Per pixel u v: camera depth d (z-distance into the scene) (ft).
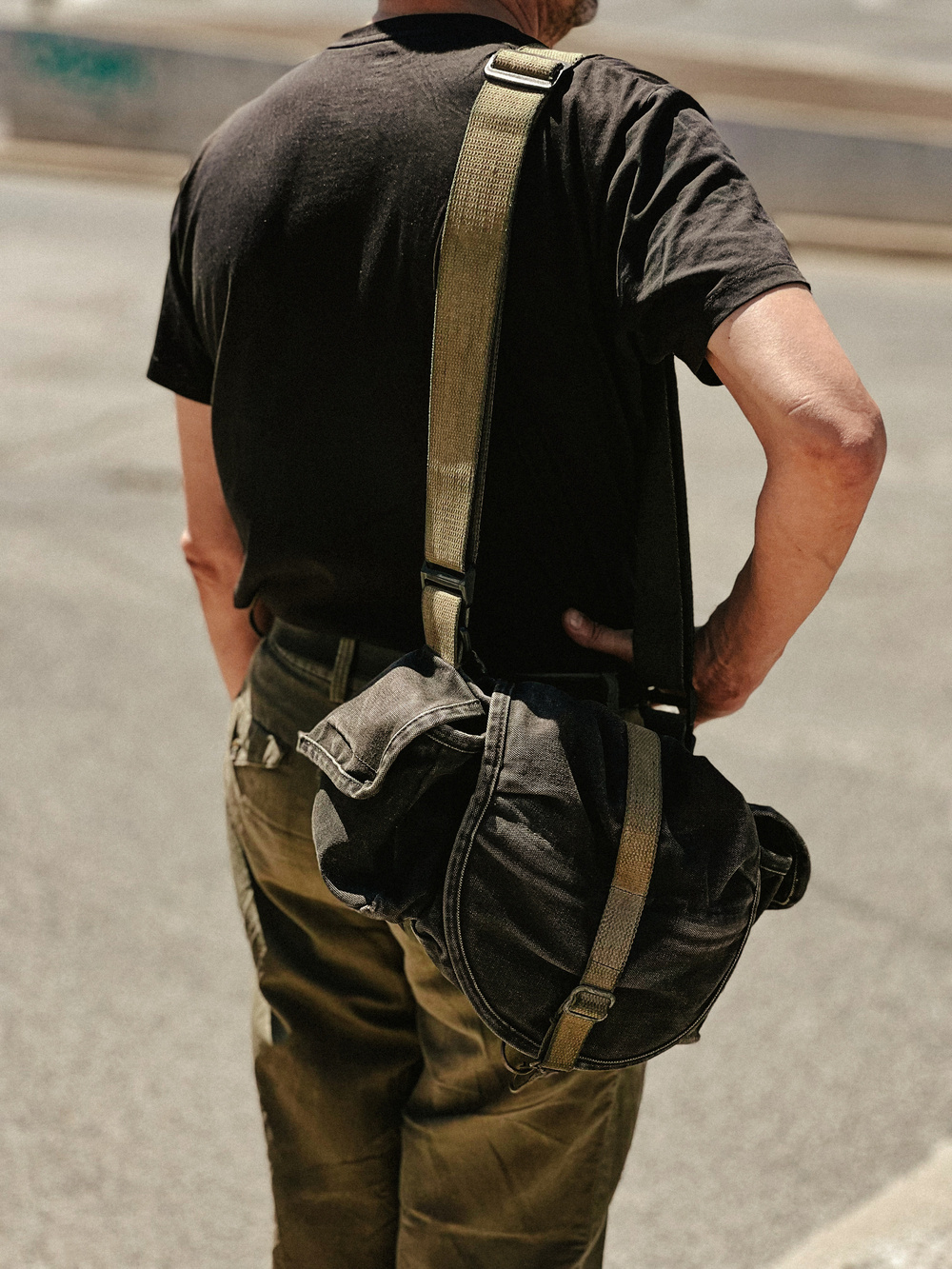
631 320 3.64
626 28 94.17
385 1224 5.16
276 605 4.50
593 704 3.87
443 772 3.76
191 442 4.89
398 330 3.95
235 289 4.18
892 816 11.17
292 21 70.54
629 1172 7.55
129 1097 7.92
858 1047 8.54
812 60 68.95
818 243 40.83
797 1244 7.06
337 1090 4.93
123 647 13.69
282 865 4.73
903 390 25.21
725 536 17.43
